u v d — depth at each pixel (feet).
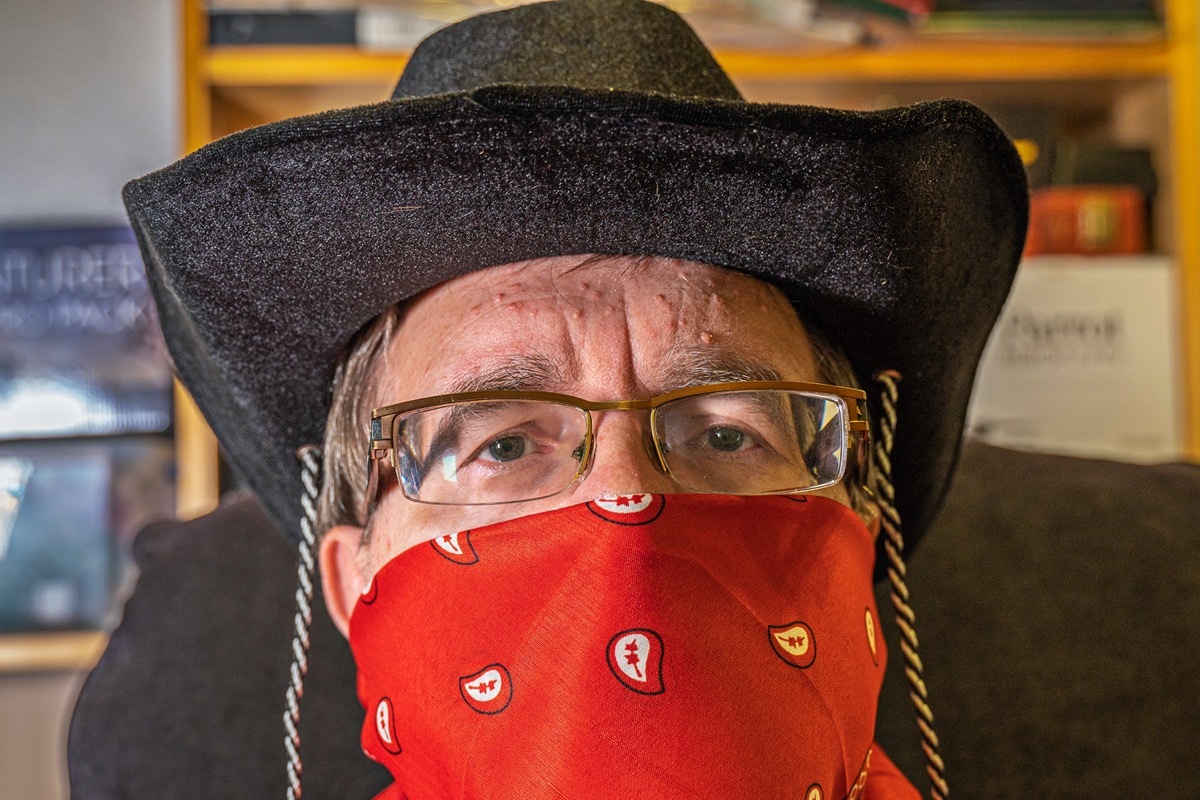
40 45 5.85
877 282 2.19
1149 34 4.89
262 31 4.82
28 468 5.57
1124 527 3.06
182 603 3.13
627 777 1.80
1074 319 4.95
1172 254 5.04
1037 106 4.99
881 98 5.24
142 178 1.93
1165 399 4.96
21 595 5.54
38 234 5.64
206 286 2.16
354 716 2.95
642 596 1.90
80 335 5.59
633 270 2.20
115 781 2.90
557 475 2.19
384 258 2.10
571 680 1.86
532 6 2.32
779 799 1.85
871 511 2.48
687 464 2.21
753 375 2.20
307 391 2.58
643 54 2.27
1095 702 2.85
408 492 2.20
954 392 2.50
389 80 4.84
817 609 2.09
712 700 1.84
